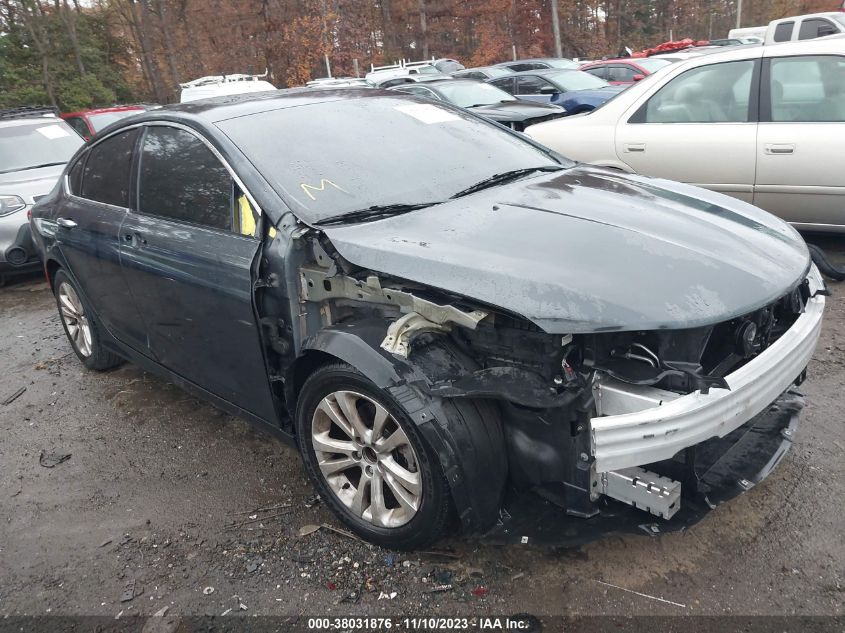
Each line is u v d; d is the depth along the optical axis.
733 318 2.21
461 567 2.57
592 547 2.61
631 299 2.19
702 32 53.38
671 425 2.11
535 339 2.24
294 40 33.06
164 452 3.63
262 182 2.94
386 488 2.71
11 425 4.12
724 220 2.86
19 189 7.11
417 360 2.39
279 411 3.03
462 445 2.29
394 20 41.69
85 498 3.29
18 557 2.91
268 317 2.85
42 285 7.41
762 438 2.65
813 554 2.49
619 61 16.27
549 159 3.80
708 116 5.49
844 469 2.92
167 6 34.69
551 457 2.31
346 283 2.67
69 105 31.31
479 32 41.25
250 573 2.66
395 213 2.93
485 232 2.65
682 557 2.53
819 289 2.77
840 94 5.01
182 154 3.36
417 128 3.60
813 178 5.05
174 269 3.23
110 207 3.86
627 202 2.97
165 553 2.83
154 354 3.79
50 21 31.97
